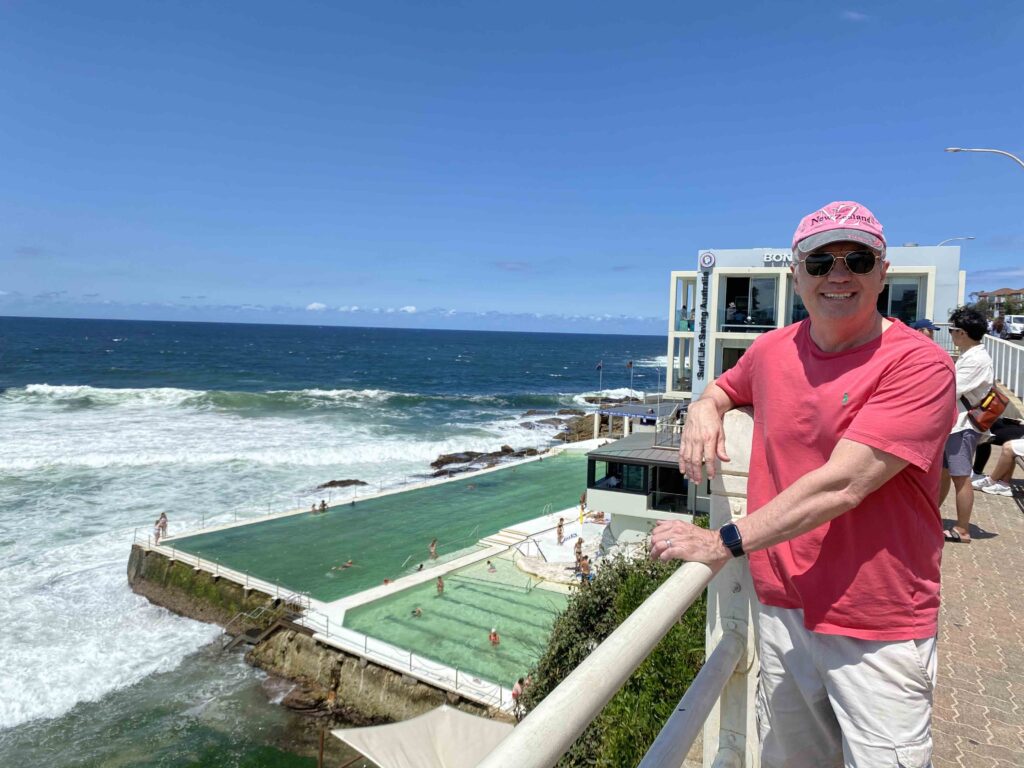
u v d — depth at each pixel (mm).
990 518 6906
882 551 1567
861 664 1613
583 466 40062
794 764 1896
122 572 22750
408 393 79625
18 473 33312
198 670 17797
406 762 9914
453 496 32656
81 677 17062
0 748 14414
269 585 20641
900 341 1581
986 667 4070
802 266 1690
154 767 14086
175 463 36562
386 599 20312
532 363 140000
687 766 2648
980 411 5965
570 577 21891
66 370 89375
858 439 1464
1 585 21438
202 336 194500
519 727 945
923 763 1571
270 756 14617
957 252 20703
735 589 2045
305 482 34562
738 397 2047
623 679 1156
